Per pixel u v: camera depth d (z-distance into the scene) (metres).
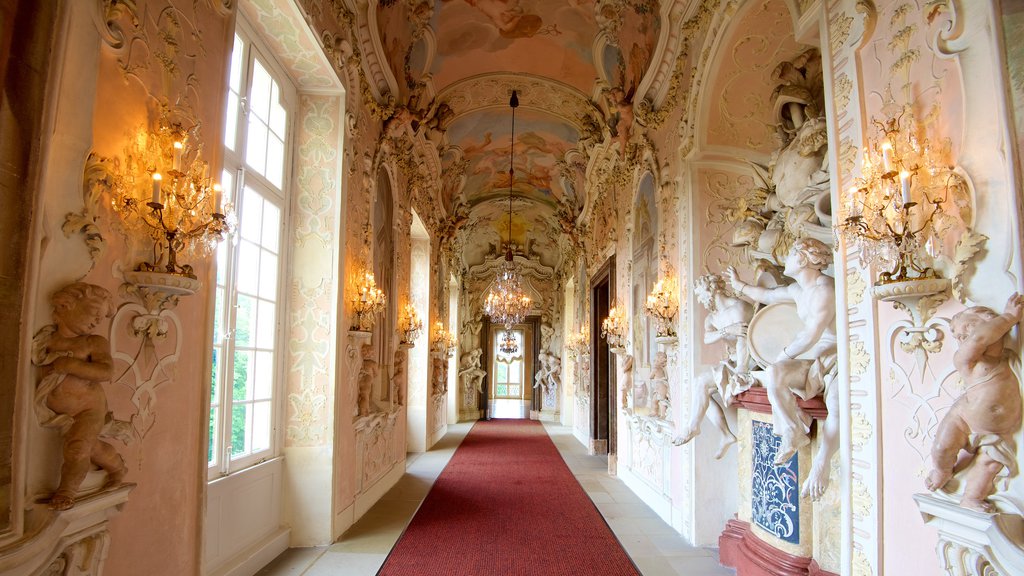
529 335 24.64
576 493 8.98
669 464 7.20
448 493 8.81
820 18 3.62
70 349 2.20
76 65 2.32
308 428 5.93
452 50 10.30
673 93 7.00
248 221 5.12
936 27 2.66
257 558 5.08
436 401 15.82
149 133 2.81
